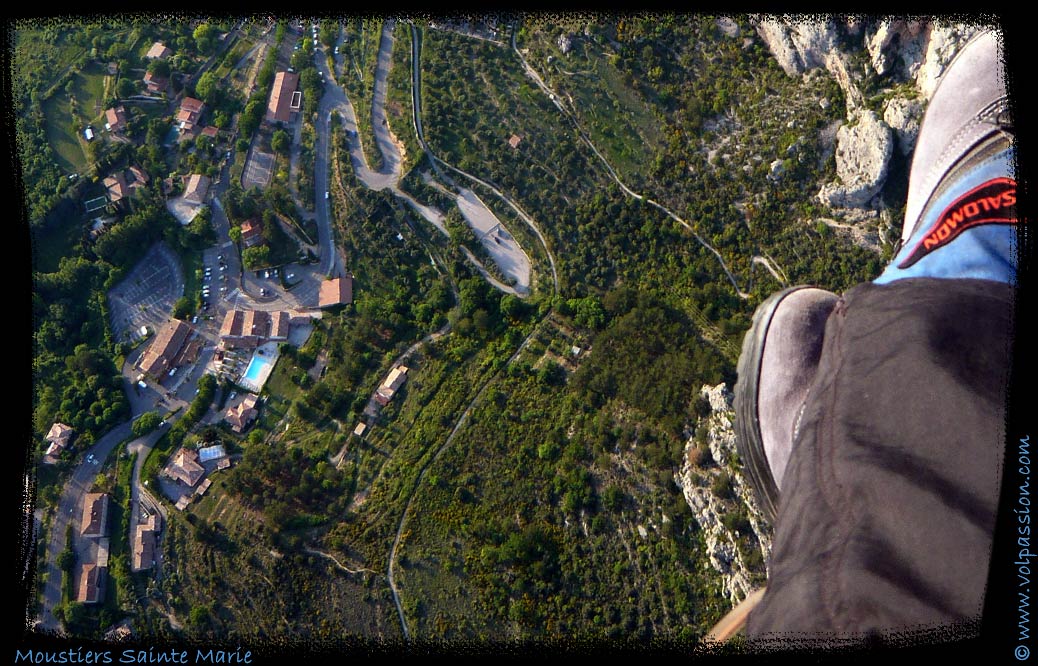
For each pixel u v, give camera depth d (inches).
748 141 3336.6
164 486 3353.8
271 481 3297.2
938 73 2773.1
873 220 3058.6
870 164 2970.0
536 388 3348.9
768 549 2568.9
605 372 3225.9
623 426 3117.6
